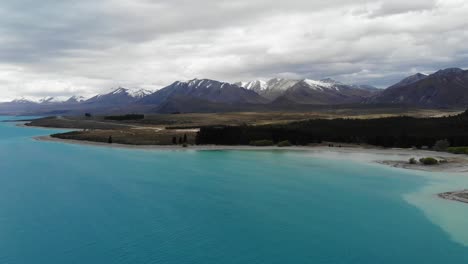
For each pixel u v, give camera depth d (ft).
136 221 168.35
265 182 250.98
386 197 209.56
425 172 289.33
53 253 135.23
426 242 144.25
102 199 204.44
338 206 192.44
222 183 247.70
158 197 209.05
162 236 150.82
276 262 128.57
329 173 286.66
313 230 158.40
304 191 225.56
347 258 131.23
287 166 321.32
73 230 156.87
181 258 131.44
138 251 136.87
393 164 328.49
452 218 170.91
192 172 288.51
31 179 256.11
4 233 153.28
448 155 382.22
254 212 182.39
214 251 137.28
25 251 136.87
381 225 163.53
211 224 165.27
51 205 192.13
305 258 131.64
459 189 227.61
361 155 398.01
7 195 211.61
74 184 240.94
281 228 160.86
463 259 130.11
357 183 247.29
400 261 129.08
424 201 199.41
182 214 178.81
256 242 145.28
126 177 265.34
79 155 385.29
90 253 135.23
